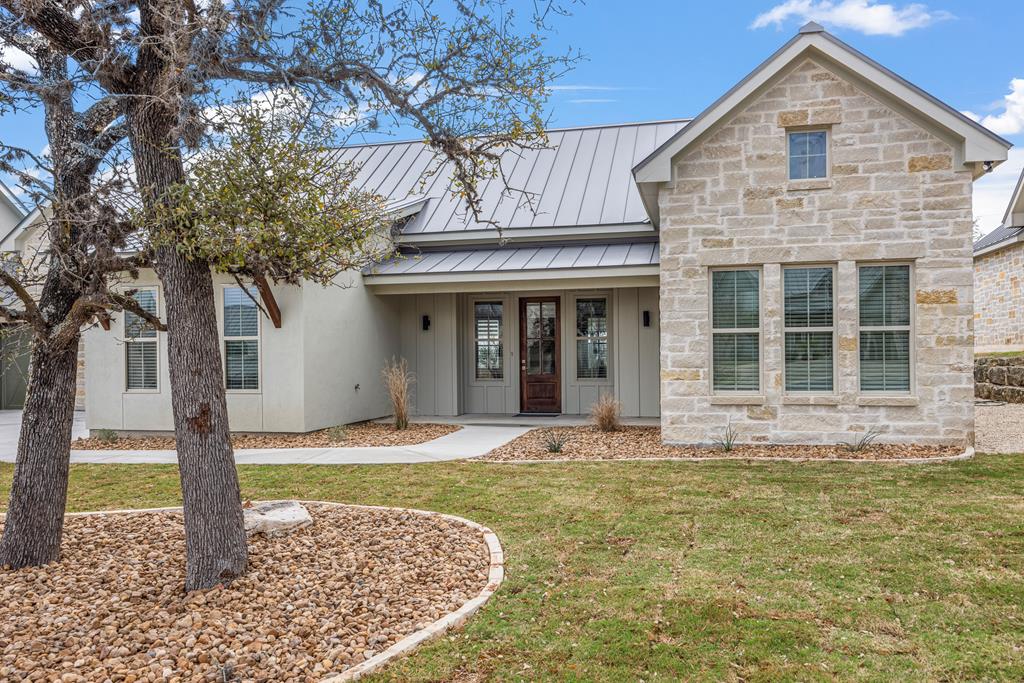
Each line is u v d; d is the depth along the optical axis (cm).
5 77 449
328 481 840
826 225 1003
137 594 464
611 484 795
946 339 980
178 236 438
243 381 1232
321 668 365
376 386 1441
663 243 1050
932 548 544
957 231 970
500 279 1283
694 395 1051
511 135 509
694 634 402
